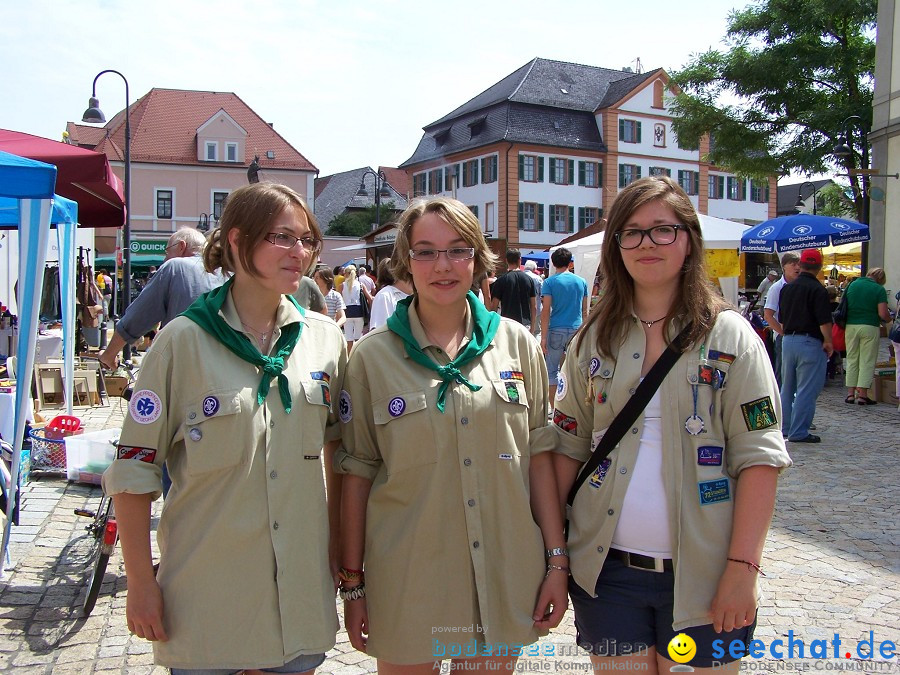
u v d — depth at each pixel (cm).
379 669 244
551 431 246
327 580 224
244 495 210
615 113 5334
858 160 2447
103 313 1612
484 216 5253
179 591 210
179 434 212
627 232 223
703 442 217
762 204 6150
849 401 1135
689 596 215
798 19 2369
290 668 216
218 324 216
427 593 229
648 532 220
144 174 5200
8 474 473
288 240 218
